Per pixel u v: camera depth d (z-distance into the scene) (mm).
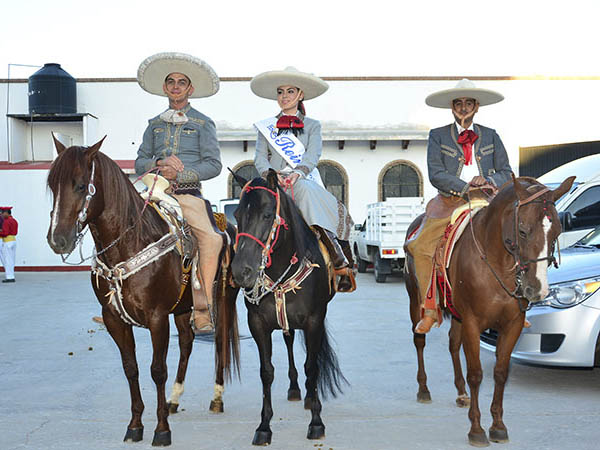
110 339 9367
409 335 9477
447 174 5629
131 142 27016
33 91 26281
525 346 6082
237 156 26484
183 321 5750
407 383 6660
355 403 5910
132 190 4848
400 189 26594
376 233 17266
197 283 5211
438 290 5477
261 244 4465
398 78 26719
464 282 4898
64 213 4246
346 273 5461
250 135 25562
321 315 5109
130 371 4887
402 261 17406
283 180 5328
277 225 4656
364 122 26750
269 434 4758
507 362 4824
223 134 25672
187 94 5953
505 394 6172
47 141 27797
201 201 5473
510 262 4668
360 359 7832
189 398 6172
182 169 5336
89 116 26391
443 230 5465
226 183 26359
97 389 6504
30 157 27828
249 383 6773
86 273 21797
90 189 4391
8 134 26828
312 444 4766
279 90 5926
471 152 5781
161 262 4824
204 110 26781
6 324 10742
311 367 5023
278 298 4883
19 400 6070
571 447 4633
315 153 5730
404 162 26469
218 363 5723
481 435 4695
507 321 4820
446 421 5348
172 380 6914
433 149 5824
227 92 26766
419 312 6066
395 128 26672
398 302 13180
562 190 4328
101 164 4582
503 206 4641
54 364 7707
